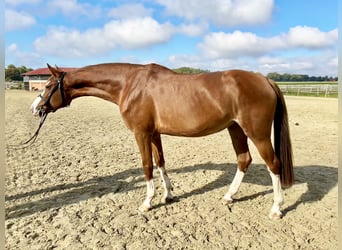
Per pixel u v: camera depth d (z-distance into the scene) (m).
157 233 3.04
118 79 3.53
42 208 3.60
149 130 3.42
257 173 4.89
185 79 3.25
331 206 3.59
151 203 3.75
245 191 4.12
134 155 6.20
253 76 3.13
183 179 4.66
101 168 5.23
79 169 5.15
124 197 3.95
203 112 3.15
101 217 3.38
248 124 3.09
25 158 5.74
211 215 3.42
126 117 3.46
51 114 13.57
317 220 3.27
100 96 3.70
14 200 3.83
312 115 12.06
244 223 3.23
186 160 5.80
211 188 4.27
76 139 7.75
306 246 2.79
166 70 3.44
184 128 3.26
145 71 3.41
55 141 7.41
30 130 8.92
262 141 3.13
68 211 3.53
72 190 4.19
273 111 3.12
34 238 2.94
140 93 3.34
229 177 4.74
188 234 3.01
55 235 3.00
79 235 3.00
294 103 17.03
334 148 6.55
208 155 6.19
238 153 3.69
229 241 2.89
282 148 3.25
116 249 2.76
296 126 9.46
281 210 3.51
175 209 3.59
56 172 4.96
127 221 3.29
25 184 4.39
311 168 5.07
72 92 3.71
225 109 3.12
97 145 7.09
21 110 14.29
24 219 3.32
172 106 3.22
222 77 3.14
